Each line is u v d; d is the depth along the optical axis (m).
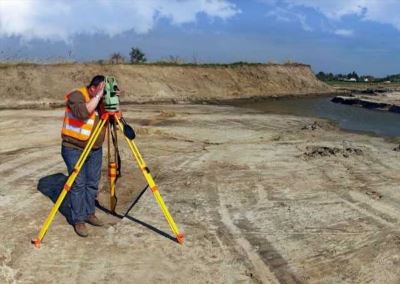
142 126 15.98
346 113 24.53
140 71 31.95
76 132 6.03
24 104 24.27
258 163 10.37
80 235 6.25
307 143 13.20
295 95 38.03
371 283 5.27
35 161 10.12
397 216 7.22
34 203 7.45
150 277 5.31
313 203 7.76
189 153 11.33
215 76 36.03
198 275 5.39
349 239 6.36
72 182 5.91
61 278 5.23
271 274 5.44
